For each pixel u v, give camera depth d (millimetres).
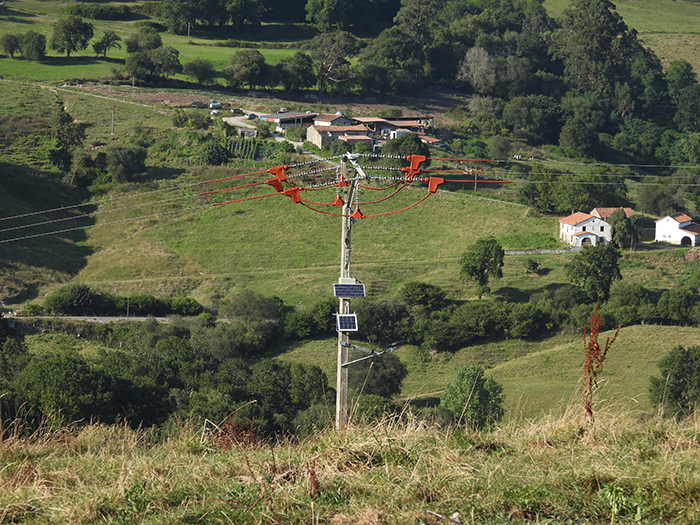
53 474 7973
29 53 145375
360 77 150250
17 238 81875
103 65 146500
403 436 8430
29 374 30609
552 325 61188
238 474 7949
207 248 82312
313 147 111625
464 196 96062
